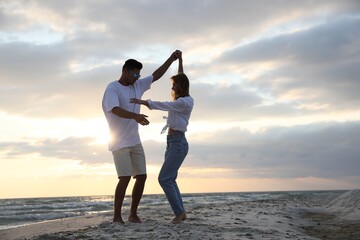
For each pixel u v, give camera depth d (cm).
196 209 813
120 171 450
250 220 552
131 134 454
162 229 399
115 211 454
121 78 460
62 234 393
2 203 3922
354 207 757
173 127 445
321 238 434
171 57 511
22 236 480
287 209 843
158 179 456
